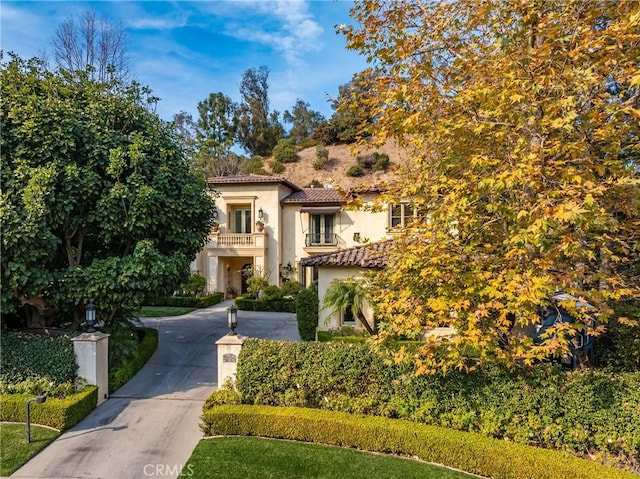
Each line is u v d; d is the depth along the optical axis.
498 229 7.59
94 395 9.32
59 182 9.39
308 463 6.92
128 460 7.18
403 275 7.23
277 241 26.62
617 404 6.51
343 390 8.39
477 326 6.35
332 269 15.03
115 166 9.89
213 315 21.59
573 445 6.71
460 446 6.78
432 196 7.66
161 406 9.55
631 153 7.30
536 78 5.94
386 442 7.32
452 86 7.00
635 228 7.02
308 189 30.86
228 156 45.69
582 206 5.24
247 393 8.70
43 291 9.66
